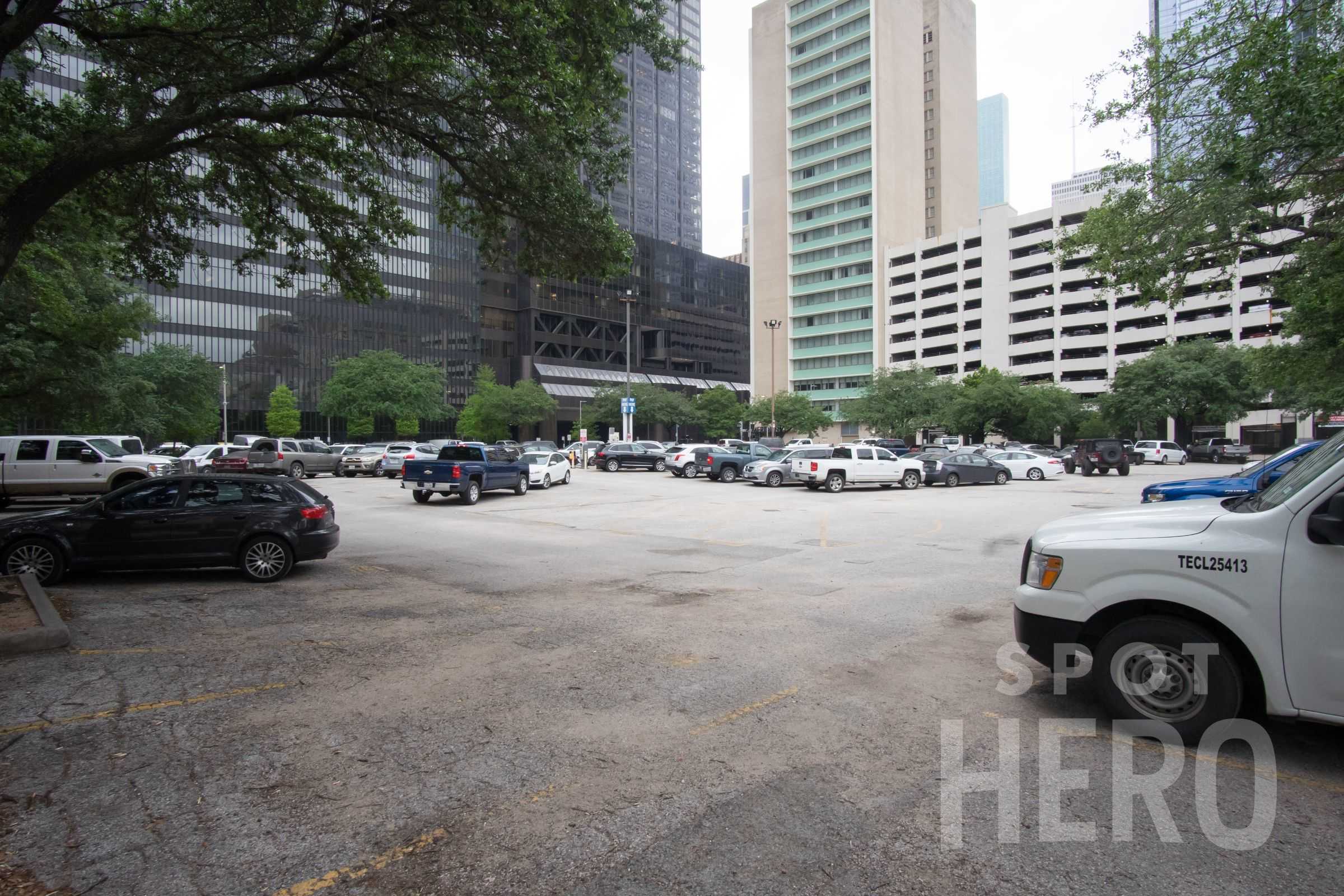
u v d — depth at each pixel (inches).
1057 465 1249.4
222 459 1163.3
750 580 364.2
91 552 351.9
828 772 147.8
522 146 390.0
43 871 113.6
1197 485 442.0
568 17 336.2
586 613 292.2
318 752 158.9
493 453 967.0
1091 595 169.9
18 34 291.0
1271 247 430.3
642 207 5162.4
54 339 748.6
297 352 3134.8
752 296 4370.1
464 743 163.5
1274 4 347.6
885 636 255.9
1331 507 139.6
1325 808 131.8
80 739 166.6
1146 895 105.7
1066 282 3053.6
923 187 4097.0
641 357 4362.7
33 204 306.5
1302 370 674.8
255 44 356.2
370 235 473.7
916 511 729.0
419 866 114.6
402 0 323.3
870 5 3708.2
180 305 2807.6
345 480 1227.9
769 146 4254.4
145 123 355.6
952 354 3476.9
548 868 113.5
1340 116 310.0
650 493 968.9
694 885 108.7
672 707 185.8
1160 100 396.8
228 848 120.2
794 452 1296.8
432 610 298.7
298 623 276.7
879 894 106.2
